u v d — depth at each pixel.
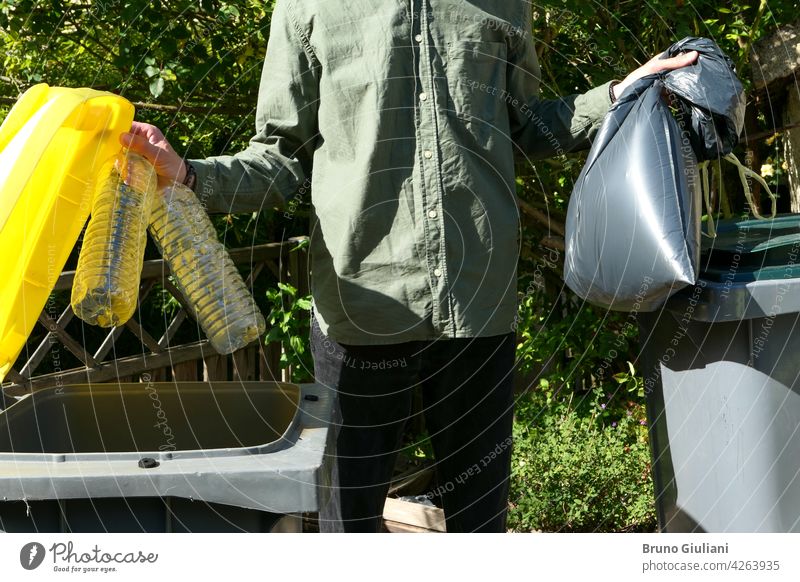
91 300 1.40
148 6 3.02
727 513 1.81
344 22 1.72
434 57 1.72
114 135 1.44
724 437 1.79
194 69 3.07
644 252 1.64
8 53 3.53
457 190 1.73
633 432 3.27
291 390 1.78
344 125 1.73
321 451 1.36
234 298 1.55
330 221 1.75
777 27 3.18
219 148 3.77
